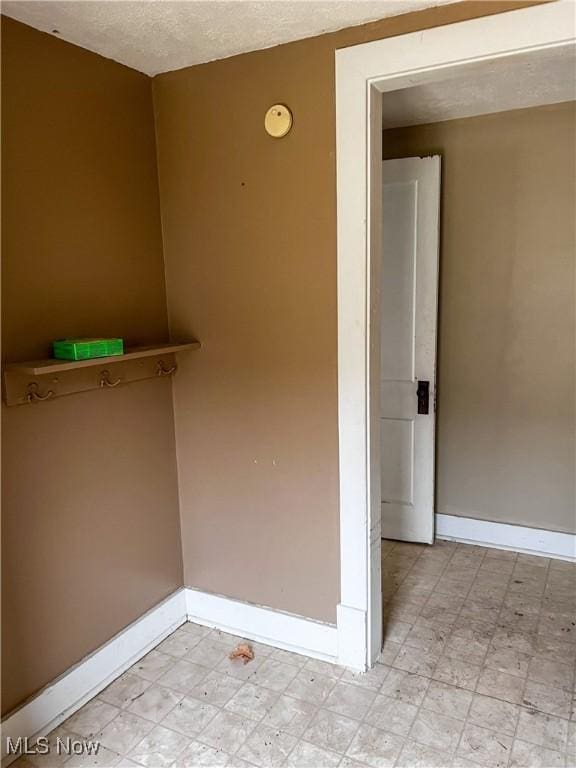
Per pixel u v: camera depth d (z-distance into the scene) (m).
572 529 2.98
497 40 1.61
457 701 1.98
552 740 1.80
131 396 2.14
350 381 1.97
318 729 1.87
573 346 2.83
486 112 2.80
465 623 2.44
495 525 3.14
